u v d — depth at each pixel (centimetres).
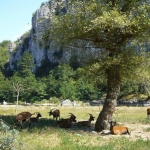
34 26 19700
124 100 7981
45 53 17675
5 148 800
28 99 10119
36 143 1256
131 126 1906
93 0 1585
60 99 9588
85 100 9294
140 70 1750
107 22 1504
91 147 1191
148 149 1195
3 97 10294
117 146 1252
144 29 1627
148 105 6850
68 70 11112
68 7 1697
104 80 1947
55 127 1769
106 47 1753
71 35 1709
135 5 1689
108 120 1745
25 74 13550
